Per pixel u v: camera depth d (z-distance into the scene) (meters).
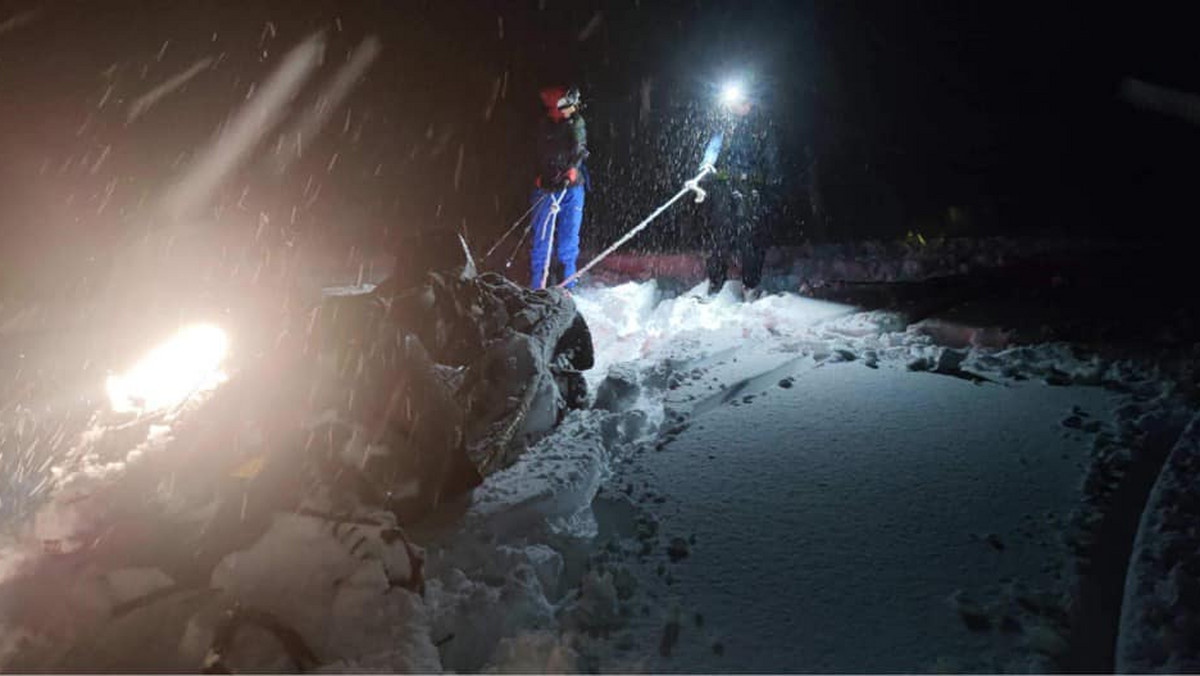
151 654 2.68
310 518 2.87
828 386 5.14
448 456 3.58
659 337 6.83
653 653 2.74
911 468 3.94
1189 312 6.20
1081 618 2.81
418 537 3.32
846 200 13.59
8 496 4.10
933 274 9.21
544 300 5.28
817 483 3.84
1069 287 7.50
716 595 3.04
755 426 4.55
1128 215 11.80
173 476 3.81
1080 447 4.05
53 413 5.24
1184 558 2.99
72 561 3.42
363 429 3.48
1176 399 4.50
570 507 3.66
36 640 2.85
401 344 3.64
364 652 2.66
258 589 2.79
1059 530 3.34
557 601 3.15
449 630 2.83
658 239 12.95
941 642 2.72
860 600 2.96
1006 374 5.18
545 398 4.39
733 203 8.00
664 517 3.63
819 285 8.30
